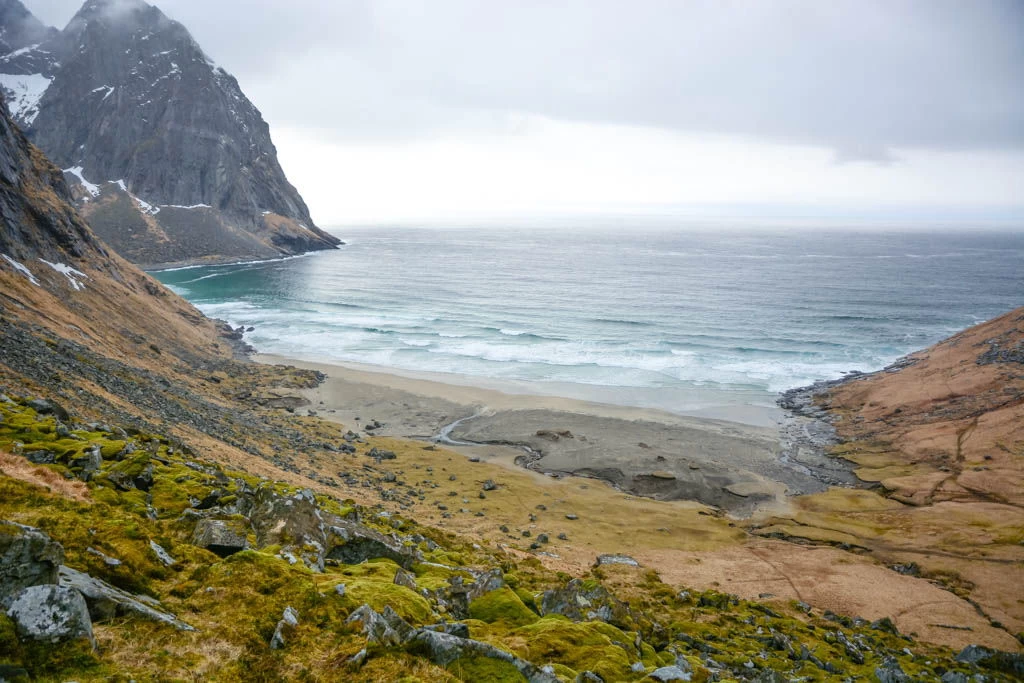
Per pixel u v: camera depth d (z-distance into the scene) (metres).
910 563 50.38
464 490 60.03
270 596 16.22
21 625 11.11
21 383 37.50
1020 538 52.66
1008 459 67.75
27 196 99.62
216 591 15.99
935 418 82.00
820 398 95.12
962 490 63.22
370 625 15.12
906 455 73.56
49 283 84.38
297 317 157.75
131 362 75.06
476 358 117.94
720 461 72.38
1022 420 74.81
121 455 25.81
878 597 44.53
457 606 20.61
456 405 90.19
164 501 23.00
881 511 60.47
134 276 125.06
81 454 23.17
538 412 87.56
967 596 45.12
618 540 52.06
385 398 92.81
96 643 12.07
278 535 21.16
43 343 54.66
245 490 26.11
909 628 40.19
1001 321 109.06
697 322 149.88
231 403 80.50
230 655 13.40
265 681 12.77
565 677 15.14
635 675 16.89
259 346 126.50
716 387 100.81
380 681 13.02
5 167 96.12
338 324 148.50
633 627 23.95
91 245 112.94
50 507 16.94
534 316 159.00
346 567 21.00
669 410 89.56
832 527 57.22
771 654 28.12
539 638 18.34
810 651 29.89
